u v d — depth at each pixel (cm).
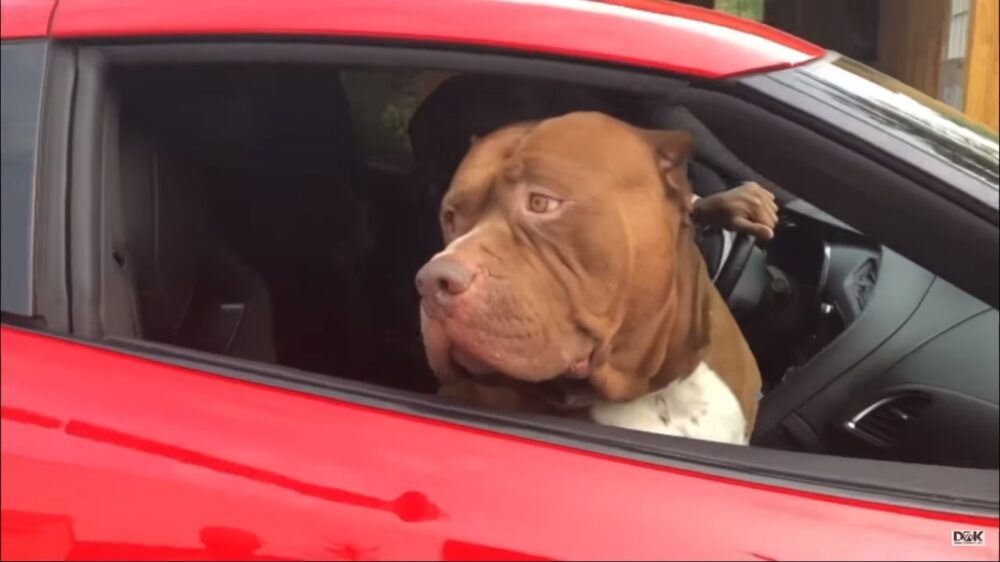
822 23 374
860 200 105
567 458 94
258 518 91
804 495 93
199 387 97
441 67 106
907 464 99
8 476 93
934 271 105
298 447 94
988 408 125
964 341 130
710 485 93
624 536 90
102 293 102
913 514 93
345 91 137
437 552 90
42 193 101
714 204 133
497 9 109
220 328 130
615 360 115
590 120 114
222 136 127
